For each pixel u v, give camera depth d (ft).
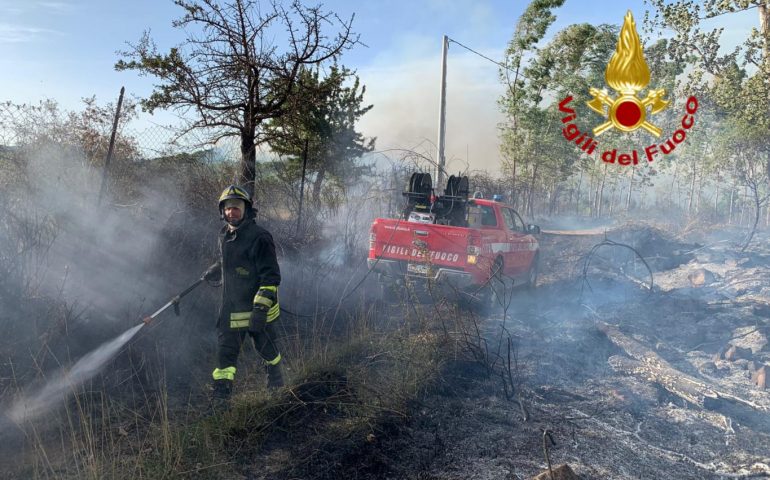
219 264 14.47
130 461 10.64
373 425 13.26
